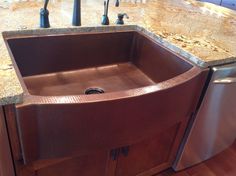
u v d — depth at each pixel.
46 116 0.61
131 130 0.78
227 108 1.20
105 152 0.91
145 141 1.04
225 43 1.12
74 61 1.17
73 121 0.65
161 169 1.34
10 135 0.64
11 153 0.67
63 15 1.20
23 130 0.61
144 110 0.75
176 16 1.45
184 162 1.38
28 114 0.59
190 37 1.14
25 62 1.04
